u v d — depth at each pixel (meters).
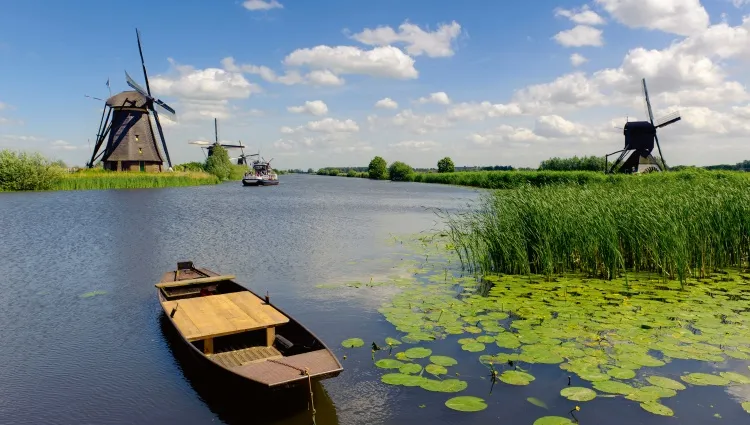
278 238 18.00
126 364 6.47
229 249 15.49
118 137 55.00
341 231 20.03
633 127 48.09
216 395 5.59
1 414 5.18
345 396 5.44
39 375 6.14
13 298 9.71
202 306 7.49
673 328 7.15
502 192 14.74
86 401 5.45
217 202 35.12
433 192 51.59
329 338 7.26
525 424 4.77
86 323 8.19
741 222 11.39
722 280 10.17
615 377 5.53
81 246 15.91
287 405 5.29
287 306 9.01
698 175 29.33
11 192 41.00
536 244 11.14
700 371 5.86
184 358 6.67
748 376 5.67
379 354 6.57
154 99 56.84
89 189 46.25
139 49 56.09
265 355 6.30
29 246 15.85
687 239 10.36
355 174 152.38
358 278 11.30
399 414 5.02
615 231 10.77
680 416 4.86
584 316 7.77
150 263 13.27
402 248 15.76
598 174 39.19
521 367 6.02
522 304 8.55
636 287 9.62
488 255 11.85
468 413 5.00
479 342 6.72
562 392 5.27
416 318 7.93
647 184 16.47
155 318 8.48
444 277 11.19
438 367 5.97
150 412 5.20
